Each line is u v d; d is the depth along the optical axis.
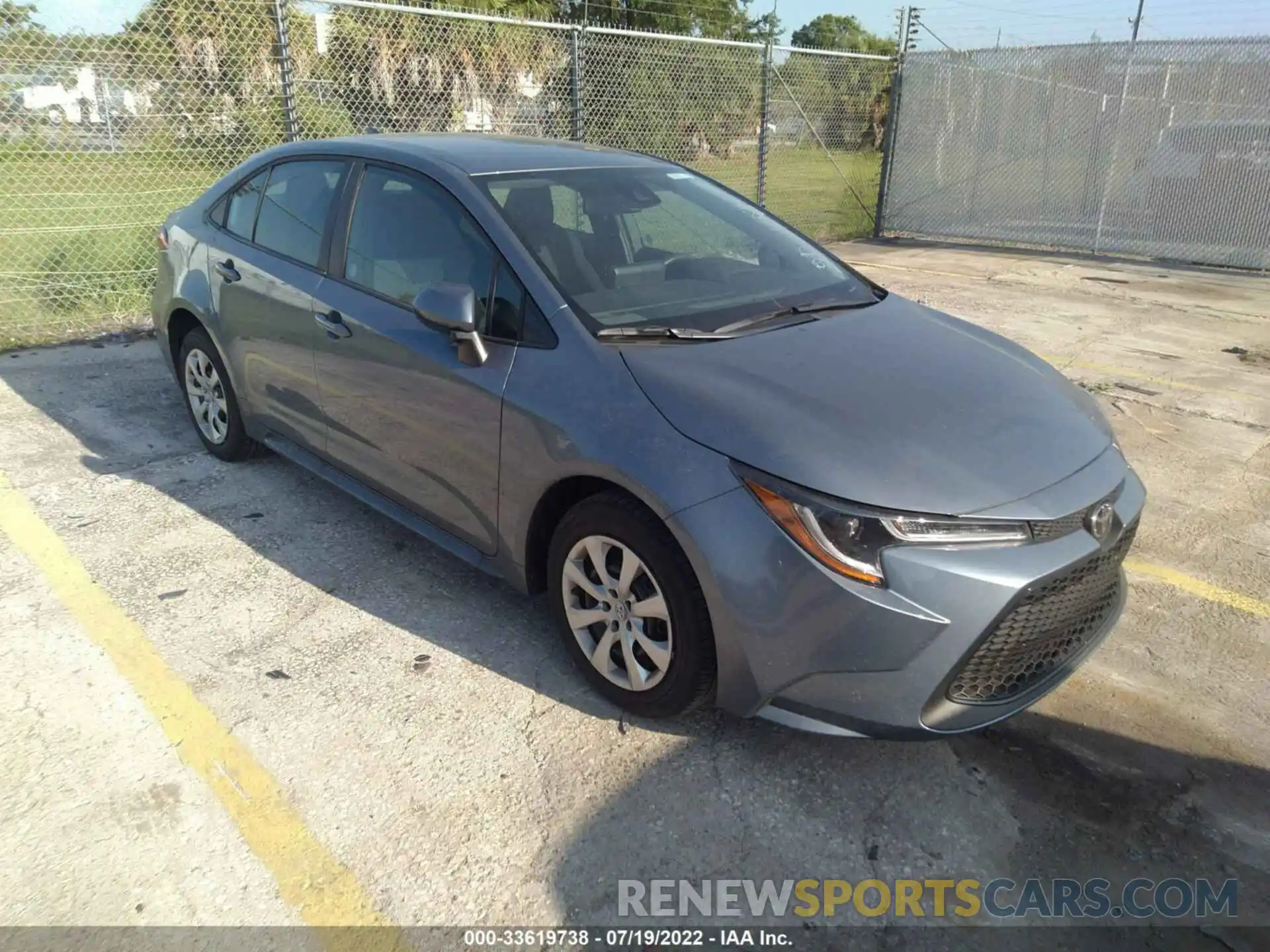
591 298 3.05
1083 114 11.48
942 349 3.17
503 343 3.04
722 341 2.99
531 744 2.78
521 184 3.44
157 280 4.93
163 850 2.36
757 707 2.55
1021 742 2.87
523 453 2.91
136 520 4.09
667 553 2.58
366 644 3.24
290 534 4.00
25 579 3.59
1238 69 10.33
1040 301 8.91
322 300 3.69
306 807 2.52
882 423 2.61
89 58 7.59
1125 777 2.74
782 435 2.50
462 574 3.72
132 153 7.97
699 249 3.58
